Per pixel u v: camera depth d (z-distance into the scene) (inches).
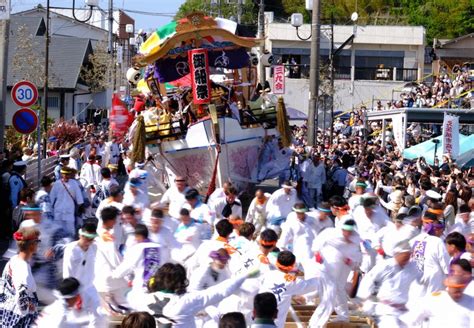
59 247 408.5
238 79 868.0
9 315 347.9
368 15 2807.6
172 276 303.4
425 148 1057.5
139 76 966.4
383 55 2214.6
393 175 812.0
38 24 1961.1
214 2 2304.4
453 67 2057.1
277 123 839.7
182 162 812.0
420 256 385.7
